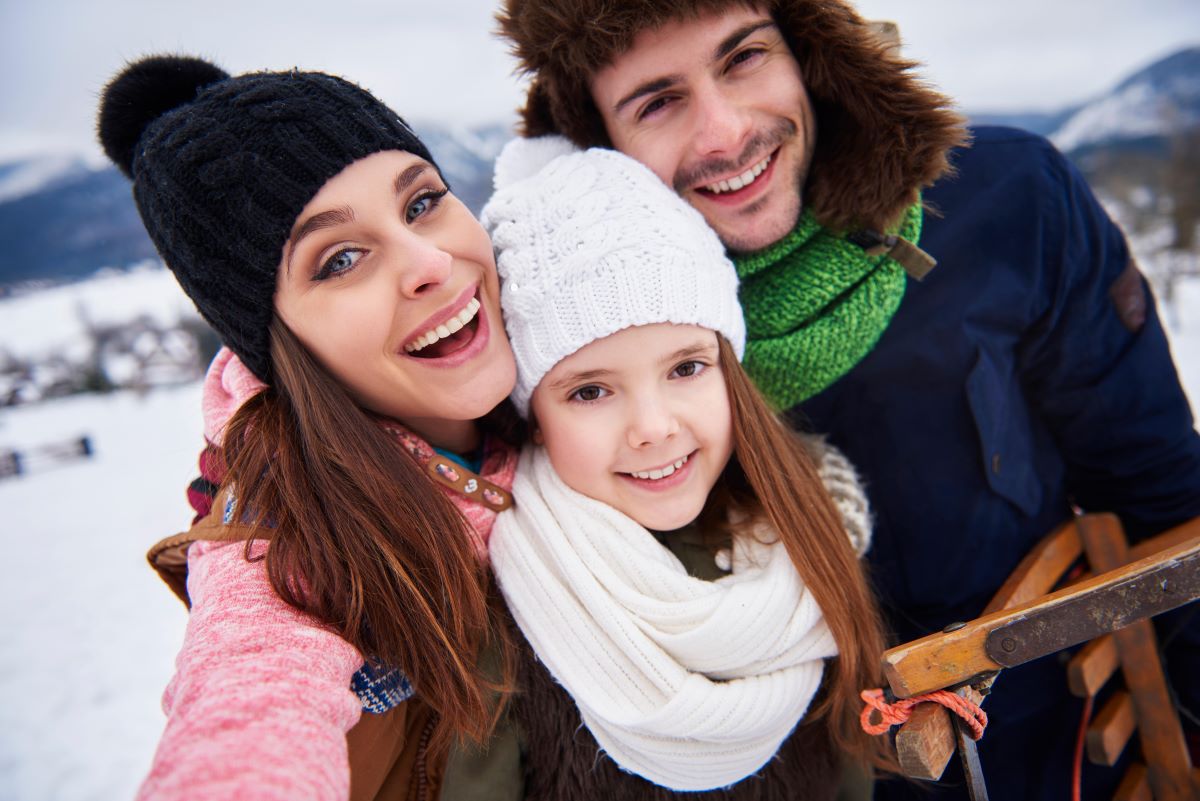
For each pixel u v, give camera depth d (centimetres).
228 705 61
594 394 100
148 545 833
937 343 131
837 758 112
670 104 111
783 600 98
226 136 86
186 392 2695
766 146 111
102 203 12156
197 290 94
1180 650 138
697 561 105
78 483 1255
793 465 108
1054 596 77
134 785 367
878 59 104
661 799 94
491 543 100
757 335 123
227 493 92
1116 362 139
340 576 84
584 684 91
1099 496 152
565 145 120
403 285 88
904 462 136
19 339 5178
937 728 76
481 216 115
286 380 91
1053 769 137
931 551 138
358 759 86
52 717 450
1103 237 135
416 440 99
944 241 130
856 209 113
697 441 102
